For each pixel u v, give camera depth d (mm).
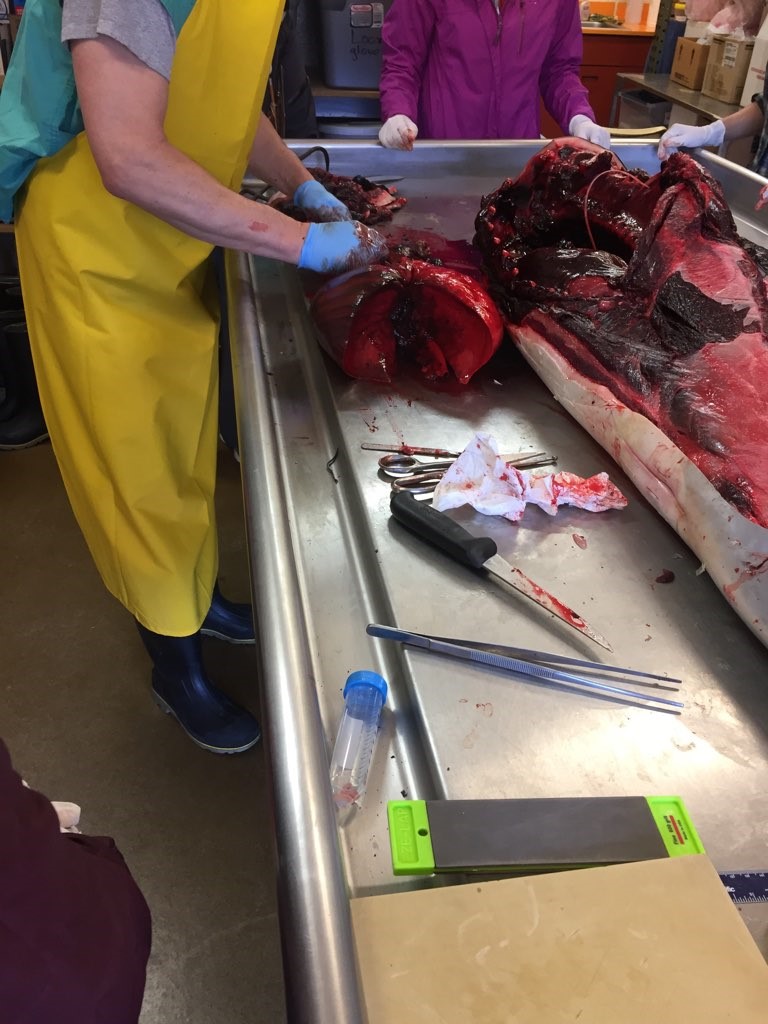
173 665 1646
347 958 514
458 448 1149
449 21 2363
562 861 626
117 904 763
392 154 2162
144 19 897
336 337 1273
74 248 1117
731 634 860
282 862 562
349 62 3287
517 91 2471
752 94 3205
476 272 1594
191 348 1254
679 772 719
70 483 1371
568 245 1515
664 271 1229
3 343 2592
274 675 678
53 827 679
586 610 881
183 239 1161
